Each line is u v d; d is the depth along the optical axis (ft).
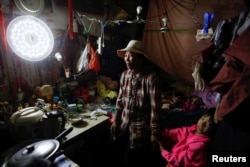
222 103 3.13
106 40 8.33
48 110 5.13
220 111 3.14
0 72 5.21
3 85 5.33
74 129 5.07
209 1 7.38
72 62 7.24
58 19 6.46
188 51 8.58
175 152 5.28
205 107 7.47
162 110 7.47
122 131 5.57
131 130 5.34
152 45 9.42
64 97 6.59
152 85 4.94
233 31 3.92
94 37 7.72
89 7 7.47
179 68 9.23
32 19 4.37
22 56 4.33
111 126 5.82
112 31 8.52
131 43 5.17
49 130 4.25
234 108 2.97
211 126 4.99
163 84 9.75
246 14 3.55
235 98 2.97
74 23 6.88
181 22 8.45
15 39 4.15
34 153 3.14
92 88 7.54
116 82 8.16
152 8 9.05
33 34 4.42
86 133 5.05
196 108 7.57
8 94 5.50
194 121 6.64
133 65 5.02
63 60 6.88
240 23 3.65
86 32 6.85
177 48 8.93
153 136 5.07
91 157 6.74
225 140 3.59
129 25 9.27
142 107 5.16
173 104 7.97
